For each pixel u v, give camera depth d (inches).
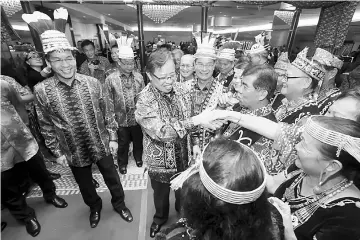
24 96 68.7
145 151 50.6
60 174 95.0
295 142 33.7
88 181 63.1
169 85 41.3
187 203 16.4
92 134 57.1
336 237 22.0
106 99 59.3
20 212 63.1
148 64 39.9
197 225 16.0
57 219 70.5
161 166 49.9
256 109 41.7
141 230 66.1
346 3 111.0
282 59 72.2
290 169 33.7
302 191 27.3
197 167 19.2
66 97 51.4
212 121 38.1
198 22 331.0
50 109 51.8
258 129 36.4
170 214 70.4
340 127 21.1
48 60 47.4
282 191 30.4
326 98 46.4
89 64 111.1
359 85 50.6
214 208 15.0
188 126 39.1
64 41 46.5
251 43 128.6
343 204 22.1
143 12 113.7
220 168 15.5
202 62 49.8
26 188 77.5
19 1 93.9
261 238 15.7
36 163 68.8
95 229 66.6
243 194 14.3
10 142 56.2
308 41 400.5
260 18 290.4
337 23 117.3
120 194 68.6
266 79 37.9
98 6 231.1
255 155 17.3
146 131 43.9
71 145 55.8
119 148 93.5
